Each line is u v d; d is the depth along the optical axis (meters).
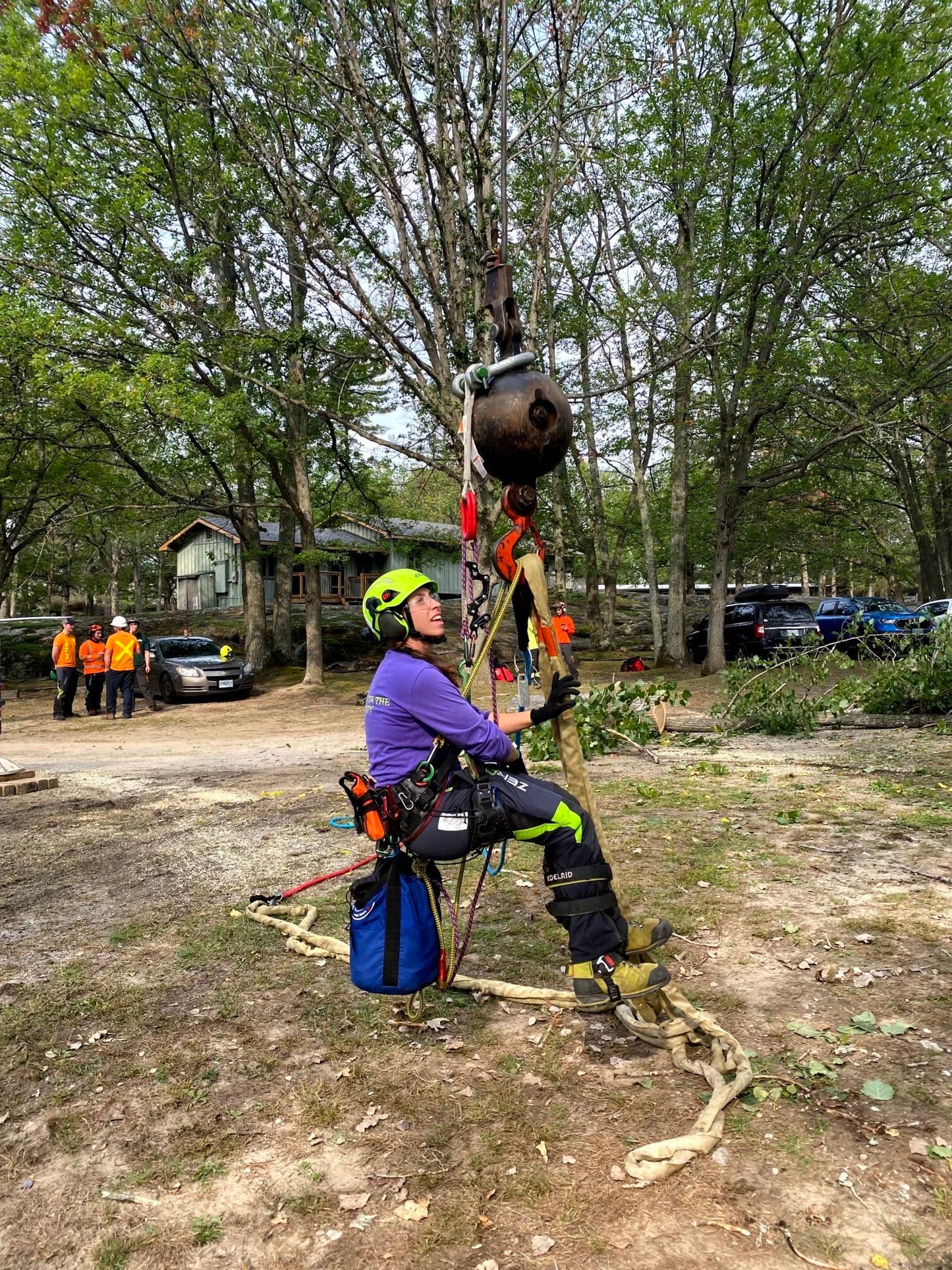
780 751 8.94
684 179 17.47
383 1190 2.36
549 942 3.98
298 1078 2.95
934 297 16.25
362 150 11.79
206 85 13.05
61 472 24.47
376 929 2.86
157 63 14.34
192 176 16.91
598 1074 2.85
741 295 17.83
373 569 37.84
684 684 18.47
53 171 15.72
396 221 12.23
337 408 17.38
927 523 26.48
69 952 4.16
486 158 11.30
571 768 3.00
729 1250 2.04
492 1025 3.24
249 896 4.83
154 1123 2.74
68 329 15.73
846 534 31.11
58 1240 2.25
